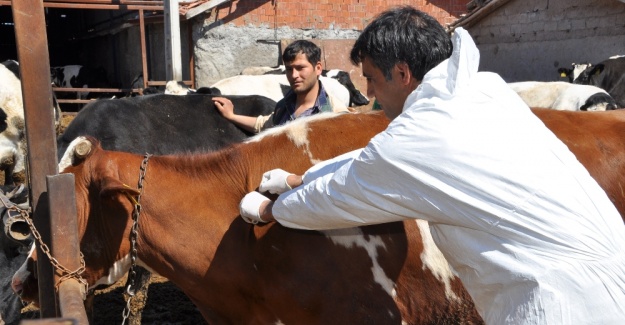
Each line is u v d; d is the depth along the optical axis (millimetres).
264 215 2504
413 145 1993
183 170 2891
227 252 2797
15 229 3070
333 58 18000
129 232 2822
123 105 5977
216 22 16594
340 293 2725
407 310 2750
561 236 1932
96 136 5781
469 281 2152
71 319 1369
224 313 2910
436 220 2076
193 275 2840
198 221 2814
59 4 13070
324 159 2898
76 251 2707
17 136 9078
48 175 2680
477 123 1989
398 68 2166
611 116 3166
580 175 2031
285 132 2973
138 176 2854
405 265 2732
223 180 2879
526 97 10219
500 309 2064
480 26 17562
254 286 2801
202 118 6188
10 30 28156
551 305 1933
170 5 13664
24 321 1354
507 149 1967
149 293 6199
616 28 14055
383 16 2207
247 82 9836
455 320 2744
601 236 1962
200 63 16578
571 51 15133
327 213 2223
